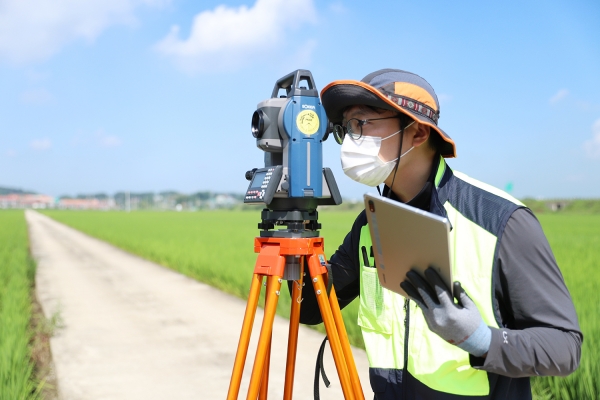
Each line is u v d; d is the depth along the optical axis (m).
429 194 1.42
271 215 1.75
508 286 1.22
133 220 53.31
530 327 1.20
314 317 1.87
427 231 1.08
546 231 25.44
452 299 1.12
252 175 1.86
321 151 1.75
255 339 5.59
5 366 3.87
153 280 10.20
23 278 9.15
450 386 1.29
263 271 1.69
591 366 3.65
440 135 1.37
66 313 6.98
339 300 1.84
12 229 30.47
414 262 1.16
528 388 1.34
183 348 5.25
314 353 4.95
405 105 1.35
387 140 1.39
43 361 4.89
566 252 13.20
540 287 1.19
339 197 1.78
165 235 24.41
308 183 1.69
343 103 1.40
